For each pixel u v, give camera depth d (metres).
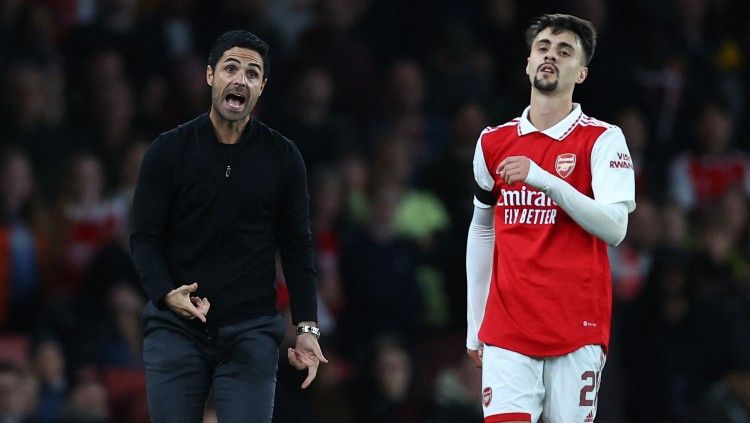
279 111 42.62
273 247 21.00
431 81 46.84
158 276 20.34
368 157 43.12
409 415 37.44
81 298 37.06
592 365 21.16
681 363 39.84
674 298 40.31
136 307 37.00
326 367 36.28
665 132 47.81
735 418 38.12
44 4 44.66
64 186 38.94
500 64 48.34
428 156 45.38
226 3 45.81
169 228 20.75
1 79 40.53
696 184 47.00
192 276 20.64
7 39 41.84
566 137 21.23
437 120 46.22
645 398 40.00
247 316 20.75
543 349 21.02
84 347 36.09
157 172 20.48
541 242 21.14
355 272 39.31
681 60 49.41
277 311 21.16
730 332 39.34
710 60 50.22
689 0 50.84
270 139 20.92
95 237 38.78
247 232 20.70
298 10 47.84
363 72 45.91
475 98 46.34
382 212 40.44
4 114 40.12
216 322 20.62
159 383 20.55
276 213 21.08
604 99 46.19
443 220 42.22
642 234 42.53
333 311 39.28
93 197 38.97
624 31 49.12
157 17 45.28
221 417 20.55
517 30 48.41
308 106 42.75
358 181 41.19
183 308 20.12
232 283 20.66
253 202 20.62
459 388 38.00
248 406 20.48
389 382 37.03
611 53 46.69
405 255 40.06
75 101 41.94
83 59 43.12
